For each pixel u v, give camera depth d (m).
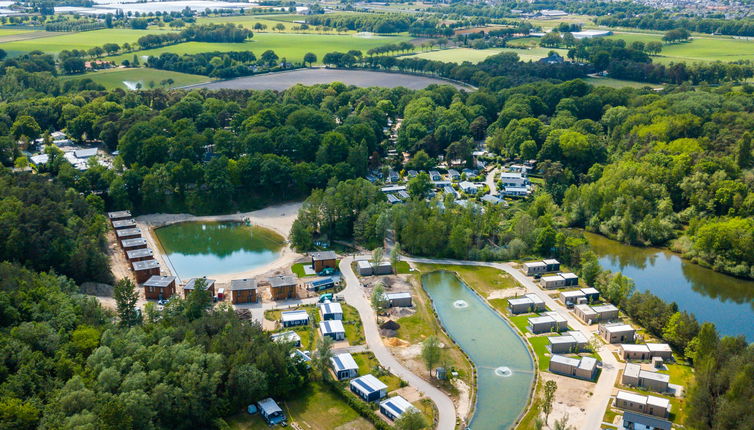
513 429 198.25
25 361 195.12
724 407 185.12
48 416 176.38
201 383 197.75
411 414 188.25
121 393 187.38
